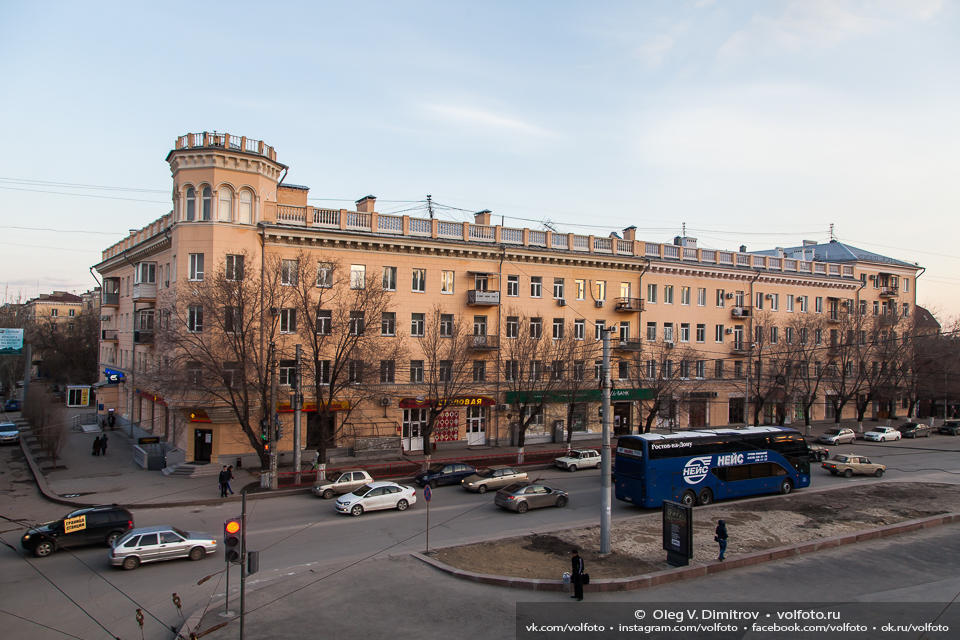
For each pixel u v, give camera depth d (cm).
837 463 3528
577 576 1627
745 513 2562
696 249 5041
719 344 5088
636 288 4731
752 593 1680
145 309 4219
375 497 2597
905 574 1834
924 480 3359
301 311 3359
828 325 5544
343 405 3562
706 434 2845
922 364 5659
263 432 3170
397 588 1709
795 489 3066
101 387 5325
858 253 6300
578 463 3588
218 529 2345
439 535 2256
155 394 3909
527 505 2620
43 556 2025
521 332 4097
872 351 5294
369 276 3625
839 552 2062
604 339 2050
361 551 2059
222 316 3134
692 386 4844
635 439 2698
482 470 3192
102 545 2142
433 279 4028
